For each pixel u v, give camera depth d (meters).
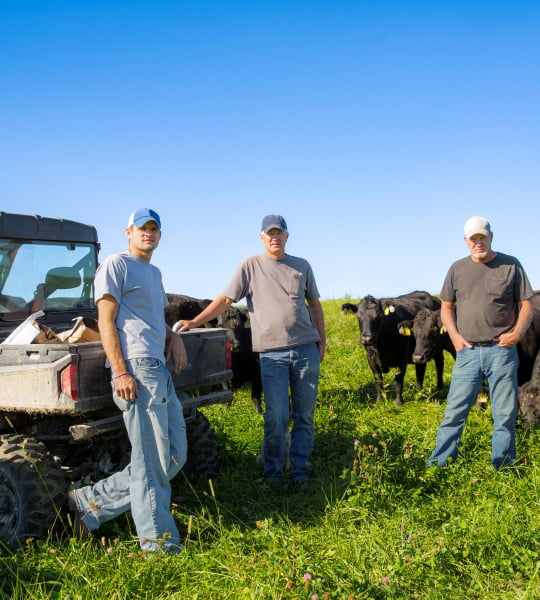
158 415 4.06
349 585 3.31
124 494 4.15
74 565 3.69
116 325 4.14
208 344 5.19
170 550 3.90
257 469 5.68
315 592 3.21
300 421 5.54
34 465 4.08
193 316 10.77
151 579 3.53
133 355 4.07
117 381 3.97
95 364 4.16
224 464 5.89
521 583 3.51
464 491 4.90
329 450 6.08
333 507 4.61
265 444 5.45
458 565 3.73
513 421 5.52
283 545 3.79
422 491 5.05
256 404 8.86
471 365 5.56
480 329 5.50
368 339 9.30
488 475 5.28
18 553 3.80
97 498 4.14
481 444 6.08
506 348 5.50
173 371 4.77
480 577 3.62
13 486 3.99
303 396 5.50
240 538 4.01
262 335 5.43
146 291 4.22
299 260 5.61
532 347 8.52
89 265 6.14
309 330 5.50
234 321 9.00
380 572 3.55
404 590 3.44
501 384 5.52
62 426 5.05
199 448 5.58
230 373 5.40
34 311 5.59
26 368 4.14
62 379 4.02
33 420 4.82
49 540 4.05
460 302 5.68
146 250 4.32
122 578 3.51
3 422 4.66
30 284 5.59
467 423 6.86
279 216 5.46
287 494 5.14
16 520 3.98
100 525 4.33
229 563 3.62
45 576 3.58
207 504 4.80
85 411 4.07
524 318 5.47
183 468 5.52
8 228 5.41
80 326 4.50
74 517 4.22
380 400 8.80
